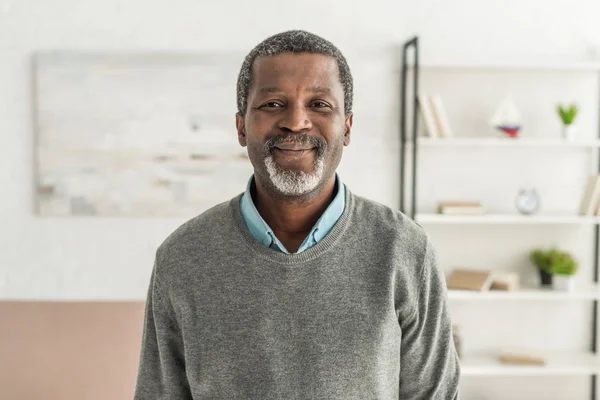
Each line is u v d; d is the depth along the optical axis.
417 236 1.10
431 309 1.09
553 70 3.01
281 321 1.01
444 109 3.01
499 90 3.02
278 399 0.99
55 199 2.97
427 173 3.03
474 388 3.10
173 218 3.02
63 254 3.01
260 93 1.02
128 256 3.02
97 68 2.93
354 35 2.98
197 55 2.94
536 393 3.10
